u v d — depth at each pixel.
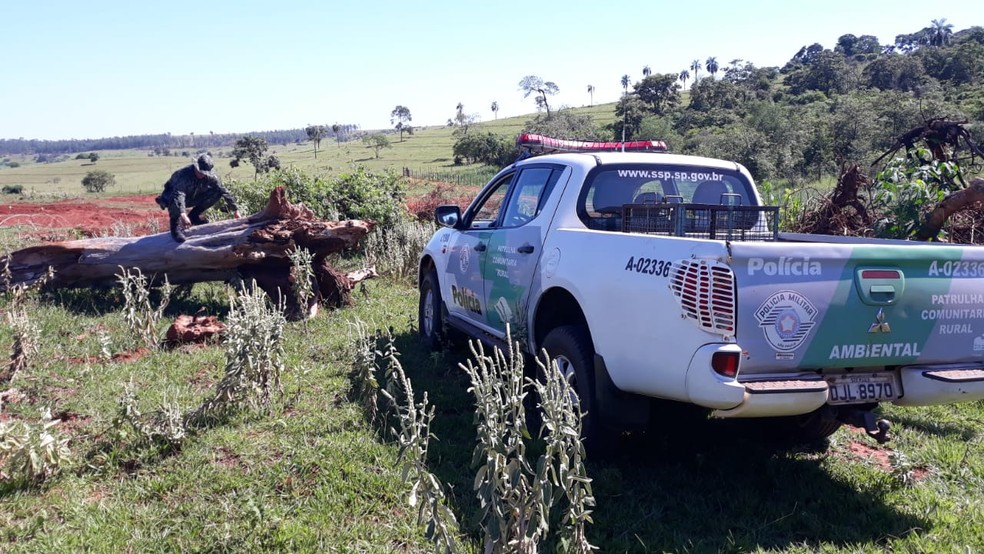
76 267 8.41
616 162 5.41
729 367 3.60
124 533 3.71
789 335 3.68
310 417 5.27
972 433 5.35
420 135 162.50
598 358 4.37
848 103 41.84
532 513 2.90
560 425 2.93
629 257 4.20
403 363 6.88
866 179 8.88
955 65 84.00
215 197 9.23
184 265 8.50
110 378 6.07
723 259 3.61
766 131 48.34
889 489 4.38
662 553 3.64
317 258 8.90
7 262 8.23
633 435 5.14
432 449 4.77
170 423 4.70
